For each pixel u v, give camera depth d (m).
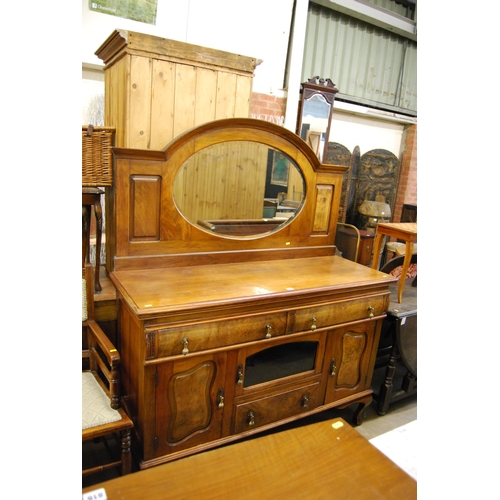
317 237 2.42
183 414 1.64
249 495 0.76
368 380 2.26
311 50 4.19
